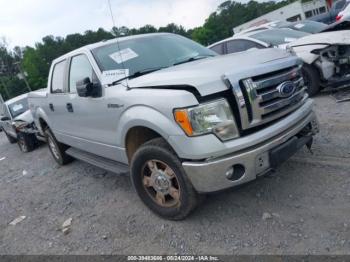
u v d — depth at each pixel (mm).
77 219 4039
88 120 4273
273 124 3078
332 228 2809
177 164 3066
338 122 5027
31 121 8836
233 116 2889
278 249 2725
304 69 6453
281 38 8164
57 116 5312
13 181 6410
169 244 3127
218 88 2834
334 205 3096
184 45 4625
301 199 3311
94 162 4566
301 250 2652
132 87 3449
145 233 3391
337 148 4176
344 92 6410
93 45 4453
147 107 3166
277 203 3342
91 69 4172
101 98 3814
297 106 3361
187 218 3439
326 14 18672
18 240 3900
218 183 2881
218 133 2840
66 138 5398
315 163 3924
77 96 4402
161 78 3242
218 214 3395
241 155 2846
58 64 5258
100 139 4176
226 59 3389
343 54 6137
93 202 4402
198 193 3113
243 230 3064
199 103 2836
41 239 3787
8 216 4684
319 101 6316
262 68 2994
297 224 2961
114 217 3857
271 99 3045
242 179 2900
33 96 6324
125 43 4391
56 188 5312
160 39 4633
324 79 6309
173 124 2934
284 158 3068
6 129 10820
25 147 8945
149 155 3299
